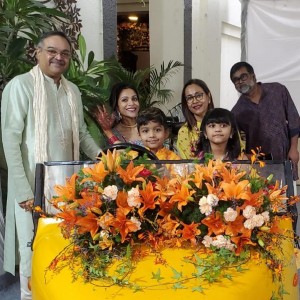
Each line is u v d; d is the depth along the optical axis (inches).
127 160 81.9
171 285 64.0
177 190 75.3
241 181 75.4
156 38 310.2
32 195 120.9
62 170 90.5
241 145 120.6
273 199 76.9
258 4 262.1
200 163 85.1
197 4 320.8
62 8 203.2
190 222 75.5
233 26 390.6
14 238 130.1
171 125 157.1
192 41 315.9
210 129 115.0
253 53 267.6
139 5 377.1
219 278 65.8
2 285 145.5
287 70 263.0
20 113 120.0
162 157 122.7
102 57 229.8
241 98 169.2
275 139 164.4
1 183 156.6
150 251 73.2
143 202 73.4
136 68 429.4
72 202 76.0
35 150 121.4
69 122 128.0
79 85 162.7
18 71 157.5
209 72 339.6
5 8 156.5
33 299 74.0
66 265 71.7
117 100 152.6
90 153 135.9
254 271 68.6
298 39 258.5
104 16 229.0
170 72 307.4
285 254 76.5
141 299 61.2
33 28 160.4
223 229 72.1
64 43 122.0
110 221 71.4
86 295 63.4
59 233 82.9
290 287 76.1
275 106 165.2
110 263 70.2
